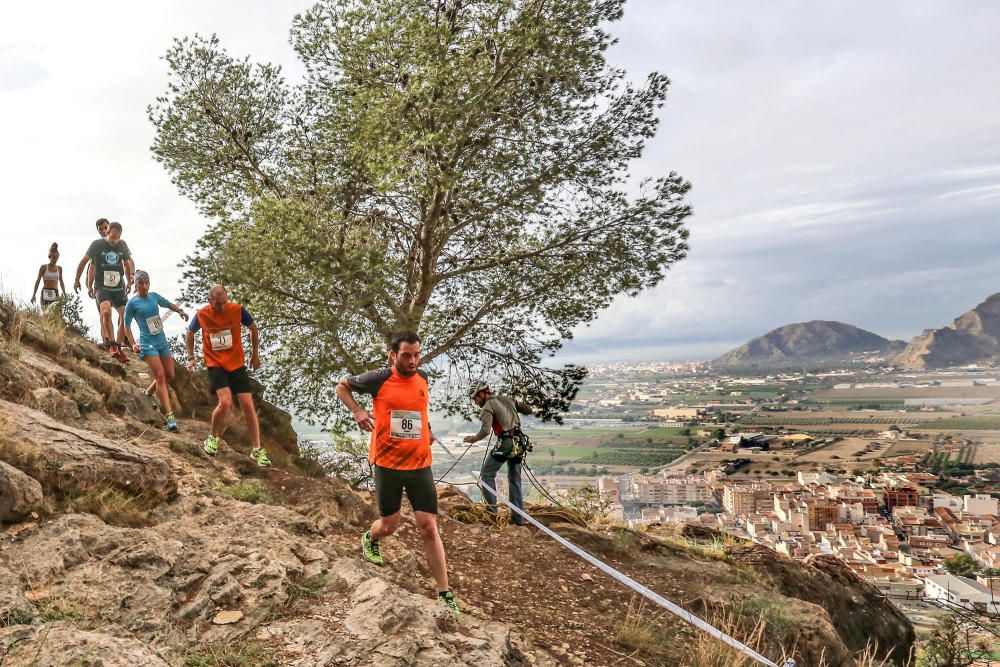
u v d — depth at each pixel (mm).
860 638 7859
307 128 11883
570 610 5105
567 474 113812
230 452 5859
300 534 4410
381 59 9953
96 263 8398
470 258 12055
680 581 6488
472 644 3252
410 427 3969
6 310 6434
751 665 4816
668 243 11438
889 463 128375
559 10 10453
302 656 2871
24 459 3658
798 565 8352
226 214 10156
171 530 3701
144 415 6250
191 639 2852
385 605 3262
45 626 2420
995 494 97750
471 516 6984
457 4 10688
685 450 145125
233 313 5867
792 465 127688
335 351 10180
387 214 11227
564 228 11609
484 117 10242
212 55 11477
